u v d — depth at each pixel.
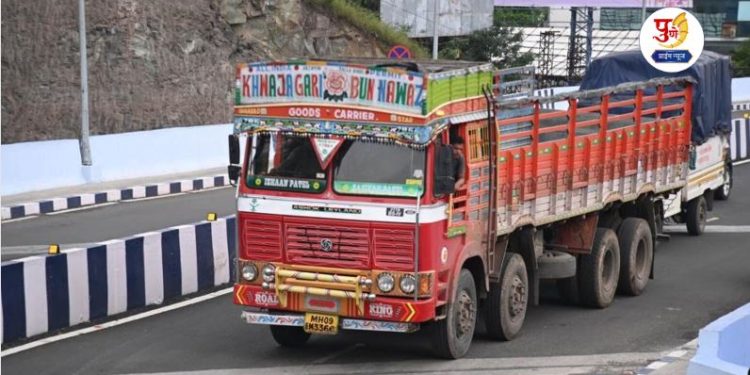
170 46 38.28
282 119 11.66
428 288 11.33
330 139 11.51
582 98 14.66
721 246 20.80
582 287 15.37
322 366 12.09
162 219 22.50
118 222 22.11
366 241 11.38
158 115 37.78
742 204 25.81
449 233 11.62
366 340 13.27
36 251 18.89
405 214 11.23
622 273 16.27
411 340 13.27
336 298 11.51
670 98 18.03
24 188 25.27
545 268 14.66
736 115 45.47
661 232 19.02
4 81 35.53
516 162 13.10
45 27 36.41
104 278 14.17
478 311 13.80
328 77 11.45
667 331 14.19
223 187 28.31
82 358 12.25
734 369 8.02
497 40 50.25
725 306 15.81
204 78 39.03
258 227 11.78
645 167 16.91
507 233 13.01
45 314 13.28
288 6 41.62
